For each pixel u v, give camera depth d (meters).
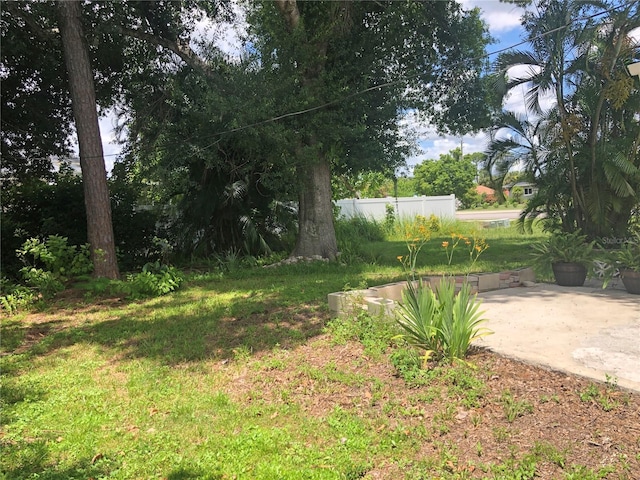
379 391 3.91
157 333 6.29
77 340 6.24
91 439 3.45
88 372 4.97
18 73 12.46
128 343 5.96
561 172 11.02
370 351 4.69
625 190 9.64
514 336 4.77
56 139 14.11
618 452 2.76
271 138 11.12
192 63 12.83
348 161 13.09
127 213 13.51
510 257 12.67
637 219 10.70
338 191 18.89
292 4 11.51
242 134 11.53
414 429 3.26
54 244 9.71
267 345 5.39
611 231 10.56
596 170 10.19
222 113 11.23
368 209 22.77
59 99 13.45
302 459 3.03
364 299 5.64
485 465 2.77
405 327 4.54
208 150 12.31
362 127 11.82
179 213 14.74
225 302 8.12
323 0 11.66
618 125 10.71
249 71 11.73
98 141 10.23
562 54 10.50
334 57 12.20
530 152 12.01
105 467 3.06
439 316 4.27
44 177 14.33
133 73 13.69
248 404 3.94
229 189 13.88
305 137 12.05
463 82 13.33
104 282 9.22
